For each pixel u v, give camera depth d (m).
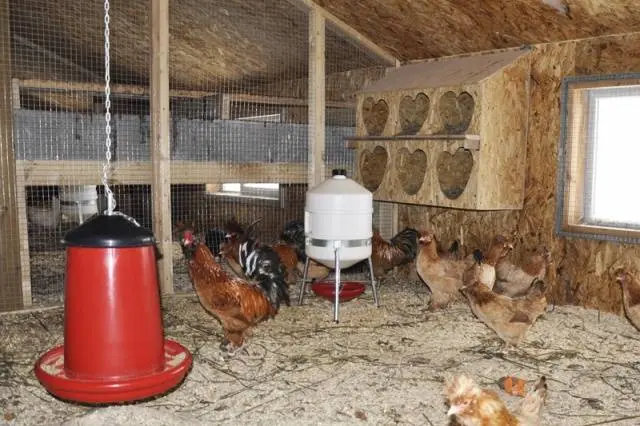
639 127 4.62
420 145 5.56
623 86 4.58
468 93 5.18
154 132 5.53
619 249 4.81
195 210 8.15
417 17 5.55
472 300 4.20
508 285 5.02
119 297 2.34
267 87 7.60
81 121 5.41
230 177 6.17
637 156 4.66
